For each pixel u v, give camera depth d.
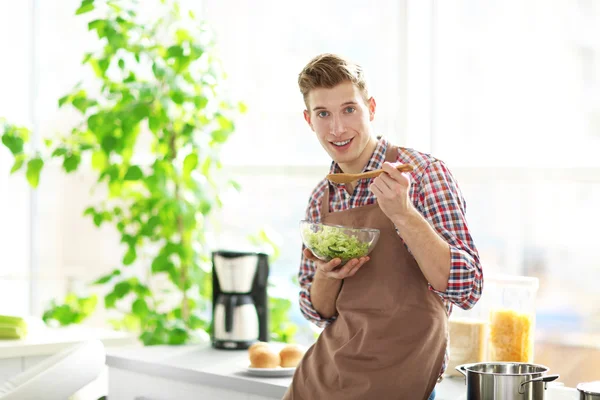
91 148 3.37
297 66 3.42
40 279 4.13
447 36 2.94
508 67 2.79
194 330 3.23
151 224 3.31
